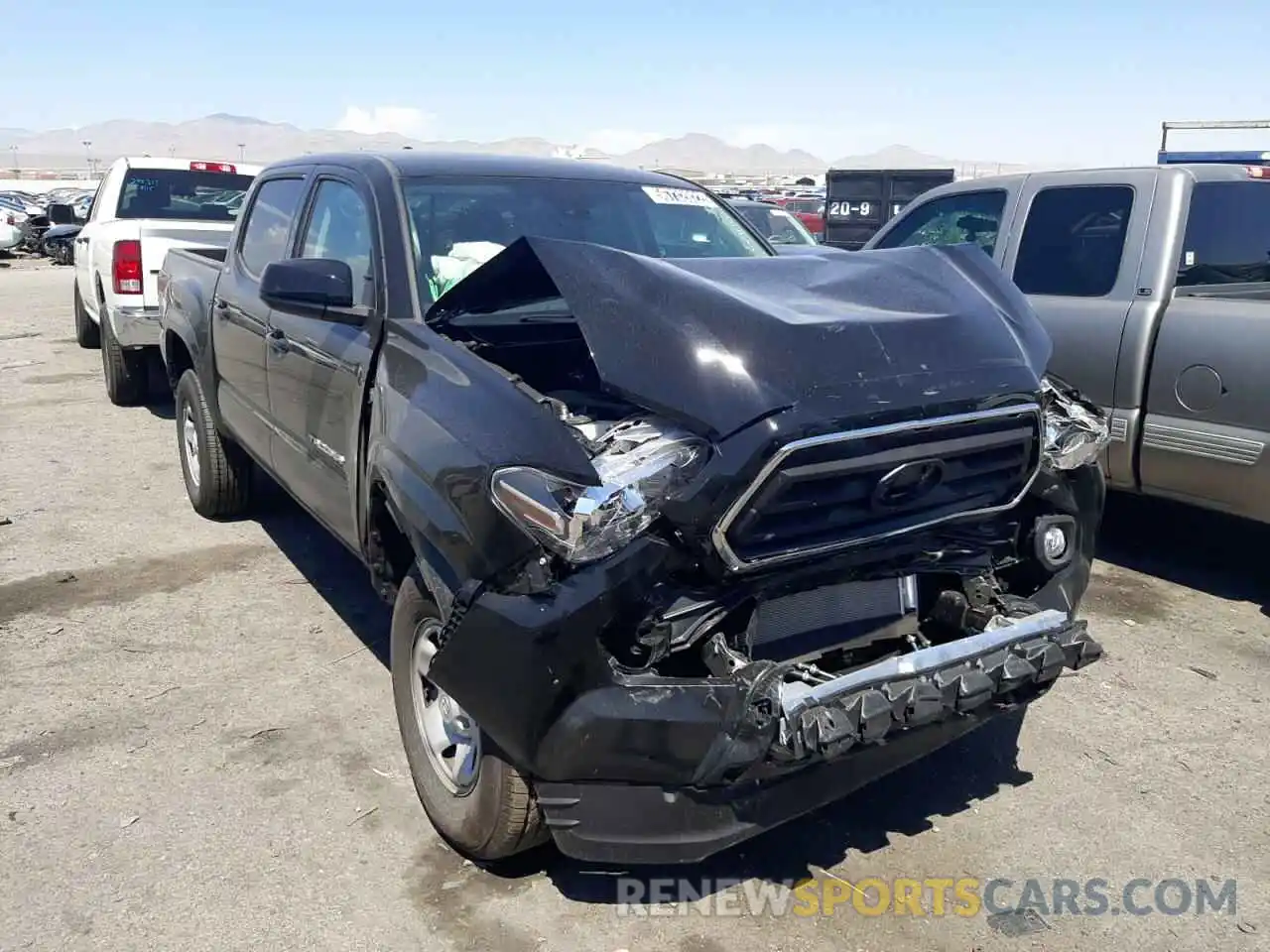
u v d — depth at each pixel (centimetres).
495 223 420
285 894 313
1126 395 547
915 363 295
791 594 300
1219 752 397
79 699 426
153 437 852
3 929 296
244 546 602
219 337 562
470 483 287
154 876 320
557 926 302
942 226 693
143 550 595
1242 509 517
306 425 438
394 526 370
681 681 270
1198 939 299
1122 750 398
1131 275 555
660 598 273
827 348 287
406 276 385
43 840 336
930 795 368
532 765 273
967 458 304
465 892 316
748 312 291
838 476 278
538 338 376
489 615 274
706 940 297
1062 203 606
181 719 411
